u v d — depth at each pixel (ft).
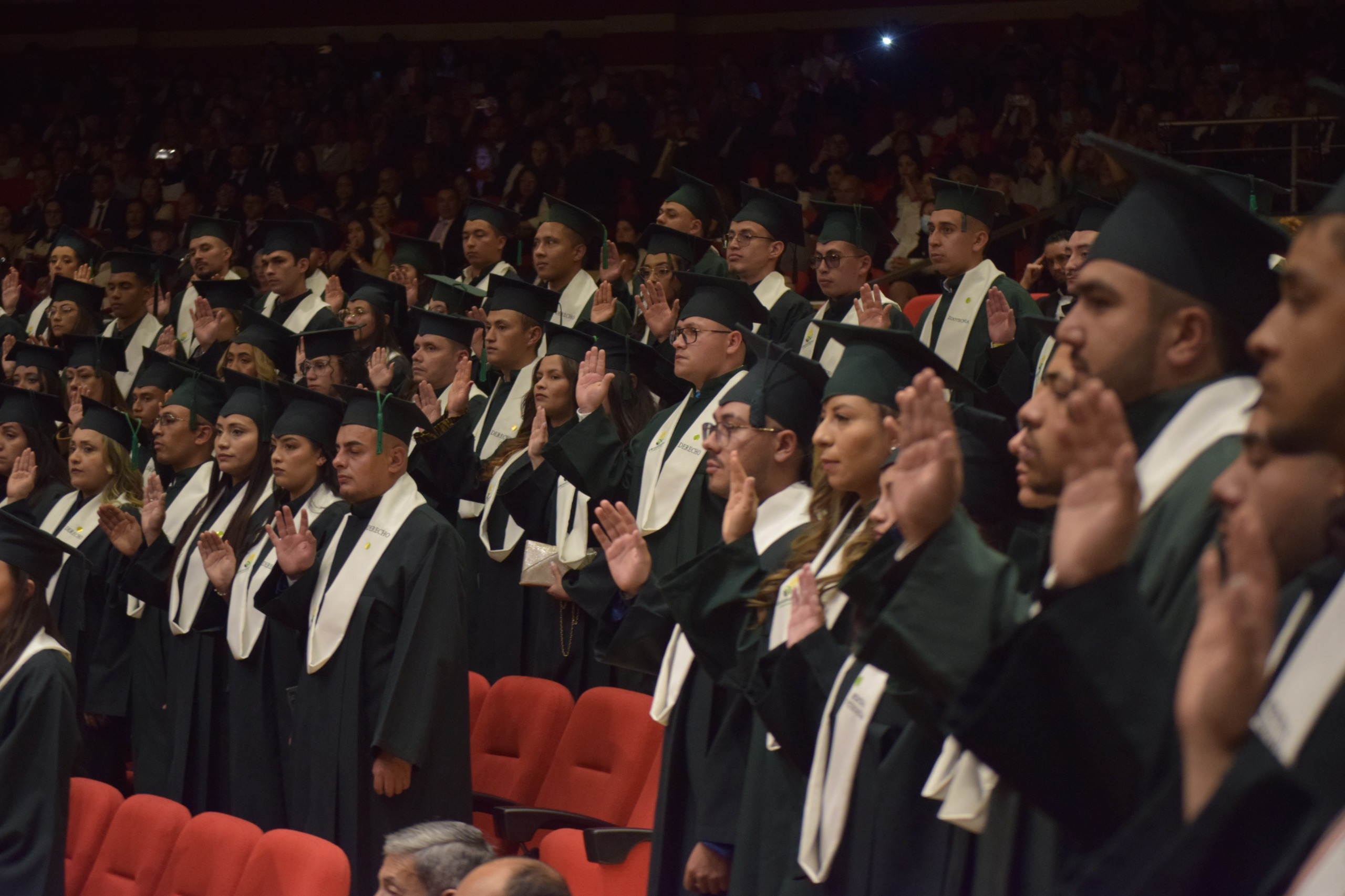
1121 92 42.19
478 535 24.11
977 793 8.05
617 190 45.75
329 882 15.23
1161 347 6.80
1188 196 6.82
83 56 64.80
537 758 19.86
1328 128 33.32
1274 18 43.16
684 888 13.56
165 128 57.72
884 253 40.86
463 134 53.78
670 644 14.06
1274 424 4.97
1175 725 5.51
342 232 45.88
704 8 56.29
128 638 23.11
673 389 22.47
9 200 59.77
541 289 25.73
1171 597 6.29
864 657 7.38
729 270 25.91
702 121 51.90
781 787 11.71
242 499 21.58
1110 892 5.06
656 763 18.04
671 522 19.17
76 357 30.27
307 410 20.17
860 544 11.25
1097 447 5.89
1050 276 31.04
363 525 18.60
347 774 17.67
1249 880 4.61
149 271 36.99
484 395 26.84
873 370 11.68
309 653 18.06
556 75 55.11
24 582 17.17
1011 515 10.63
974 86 46.78
